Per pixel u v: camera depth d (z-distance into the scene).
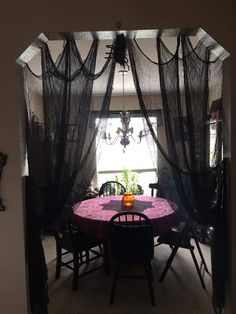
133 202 3.23
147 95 2.00
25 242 1.98
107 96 2.02
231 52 1.88
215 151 2.07
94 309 2.46
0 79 1.90
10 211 1.93
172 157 2.00
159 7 1.87
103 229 2.68
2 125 1.91
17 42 1.89
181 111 1.99
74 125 2.02
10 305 1.96
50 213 2.05
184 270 3.13
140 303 2.54
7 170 1.92
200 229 2.31
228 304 2.02
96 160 2.08
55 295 2.69
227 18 1.87
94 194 4.18
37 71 2.80
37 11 1.89
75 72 2.01
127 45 2.00
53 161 2.04
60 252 3.00
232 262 1.95
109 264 3.12
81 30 1.88
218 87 2.06
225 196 2.01
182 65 2.00
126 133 3.32
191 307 2.46
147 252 2.52
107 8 1.88
